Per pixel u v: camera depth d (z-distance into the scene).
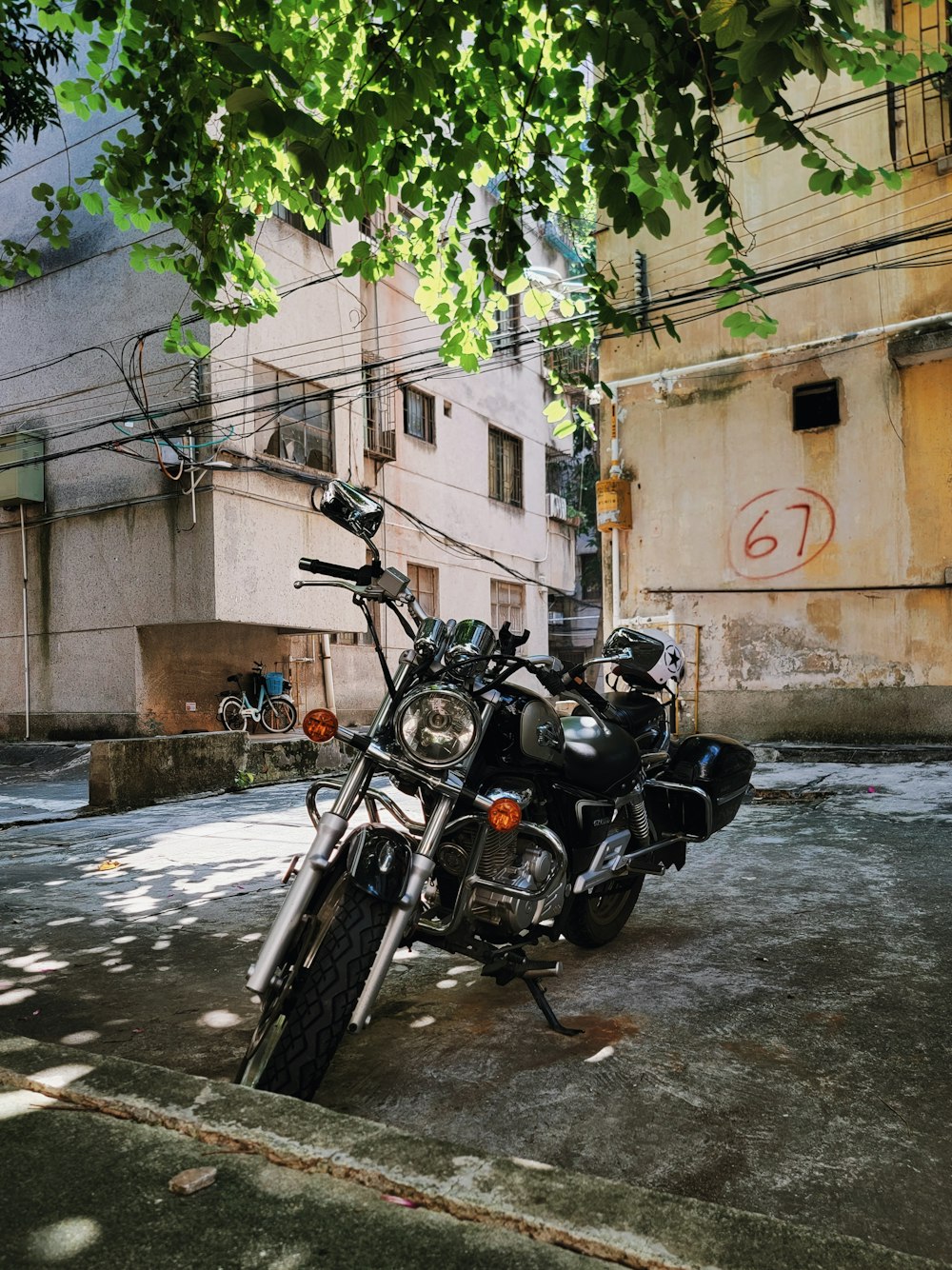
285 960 2.49
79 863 5.73
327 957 2.30
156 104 4.36
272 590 13.98
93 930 4.14
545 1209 1.52
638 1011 2.98
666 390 10.88
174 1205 1.56
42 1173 1.67
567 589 24.45
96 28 14.05
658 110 3.15
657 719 3.97
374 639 2.77
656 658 3.87
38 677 15.04
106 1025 2.98
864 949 3.53
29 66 5.67
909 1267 1.37
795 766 8.88
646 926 3.97
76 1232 1.49
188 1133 1.81
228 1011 3.09
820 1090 2.39
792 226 10.13
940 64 3.74
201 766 8.99
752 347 10.38
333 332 15.23
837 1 2.75
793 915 4.03
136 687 13.89
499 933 2.83
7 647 15.46
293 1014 2.24
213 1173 1.65
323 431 15.07
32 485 14.77
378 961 2.33
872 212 9.72
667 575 10.86
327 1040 2.21
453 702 2.52
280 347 14.16
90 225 14.53
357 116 3.30
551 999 3.13
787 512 10.20
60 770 12.98
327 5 4.46
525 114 4.11
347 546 15.65
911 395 9.55
